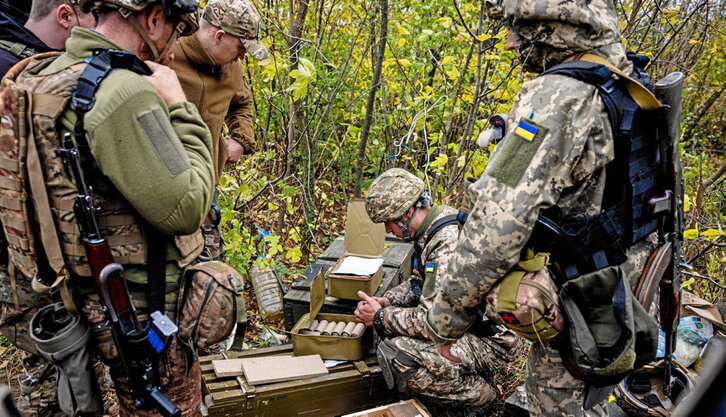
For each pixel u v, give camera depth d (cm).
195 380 180
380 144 504
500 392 285
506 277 158
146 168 142
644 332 156
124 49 156
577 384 174
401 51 446
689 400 75
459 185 424
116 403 267
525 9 156
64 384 157
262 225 471
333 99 438
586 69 151
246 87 324
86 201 141
